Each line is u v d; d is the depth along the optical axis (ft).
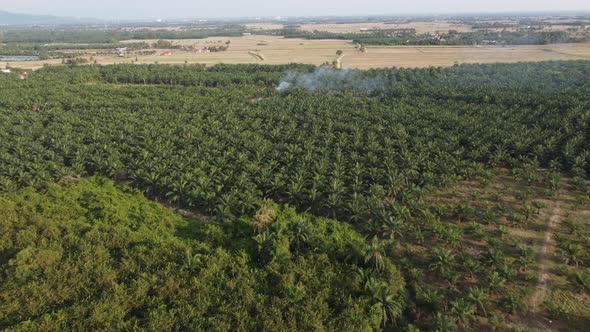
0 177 200.95
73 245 153.07
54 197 192.24
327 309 122.62
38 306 124.06
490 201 192.24
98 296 127.95
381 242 152.25
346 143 243.19
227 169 210.38
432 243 162.50
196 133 265.75
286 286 129.08
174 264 138.72
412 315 129.90
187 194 189.57
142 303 126.00
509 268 140.26
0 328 117.91
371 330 116.78
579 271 143.02
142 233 160.97
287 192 186.60
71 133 269.85
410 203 178.40
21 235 156.25
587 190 195.93
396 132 255.09
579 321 123.75
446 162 213.25
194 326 115.75
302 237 152.35
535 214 176.14
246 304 123.65
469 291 132.05
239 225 167.73
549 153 223.30
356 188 188.34
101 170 223.71
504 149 230.27
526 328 121.29
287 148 233.35
